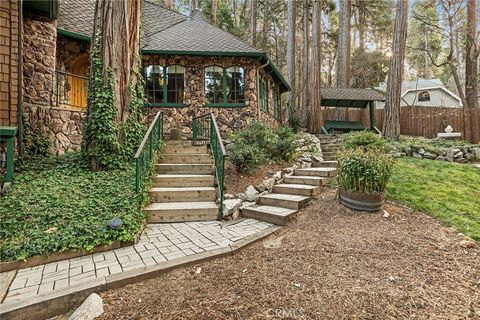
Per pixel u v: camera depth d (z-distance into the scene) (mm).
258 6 21844
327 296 2250
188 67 9633
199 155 6211
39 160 6121
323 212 4395
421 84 21656
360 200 4230
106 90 5566
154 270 2732
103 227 3453
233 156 5719
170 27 11508
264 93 11250
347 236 3479
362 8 19391
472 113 11750
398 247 3127
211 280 2602
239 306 2156
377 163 4262
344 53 16172
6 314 2146
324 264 2818
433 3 13438
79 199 4090
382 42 27172
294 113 12898
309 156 7289
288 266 2814
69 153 6711
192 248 3318
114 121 5645
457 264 2721
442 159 7746
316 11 12016
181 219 4461
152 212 4383
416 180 5488
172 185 5328
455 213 3986
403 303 2145
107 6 5578
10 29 5965
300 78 23234
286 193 5375
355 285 2402
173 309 2156
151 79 9516
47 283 2566
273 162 6441
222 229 4055
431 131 12844
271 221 4344
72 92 9414
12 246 3053
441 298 2201
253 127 6867
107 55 5586
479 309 2062
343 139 8805
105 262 2982
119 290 2496
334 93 12711
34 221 3467
